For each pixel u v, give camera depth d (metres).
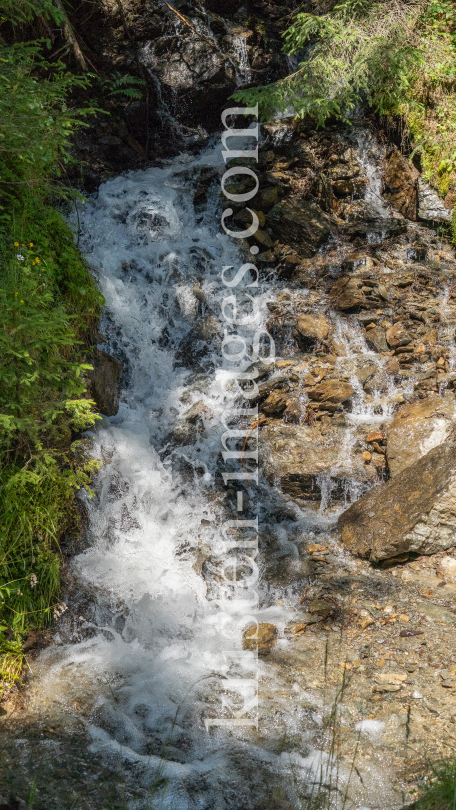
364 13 8.48
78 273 4.37
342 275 6.95
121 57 8.77
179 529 4.34
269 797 2.57
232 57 9.59
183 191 7.60
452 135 8.16
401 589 3.83
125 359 5.77
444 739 2.79
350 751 2.78
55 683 3.15
